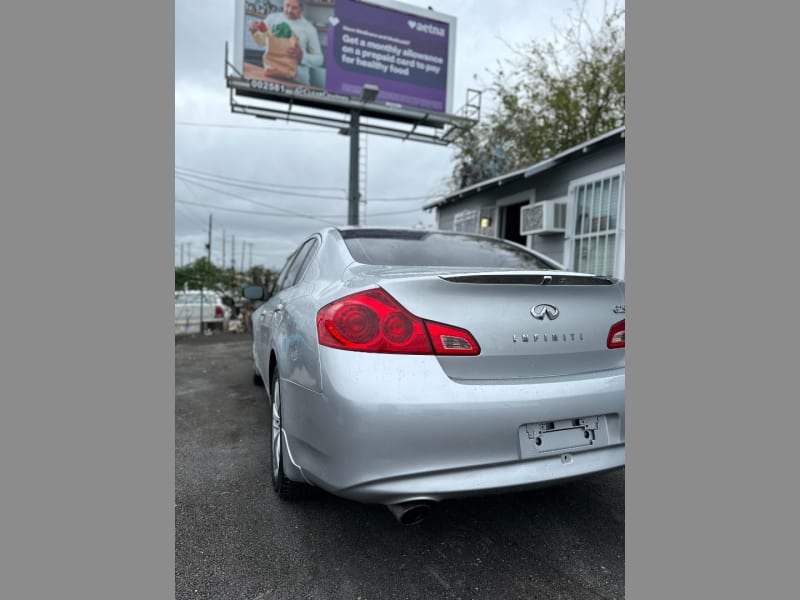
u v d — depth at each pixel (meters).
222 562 1.73
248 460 2.73
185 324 11.22
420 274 1.73
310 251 2.81
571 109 10.97
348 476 1.50
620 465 1.73
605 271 5.82
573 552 1.81
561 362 1.72
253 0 12.09
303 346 1.75
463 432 1.50
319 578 1.65
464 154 14.38
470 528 1.99
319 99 12.74
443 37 14.00
